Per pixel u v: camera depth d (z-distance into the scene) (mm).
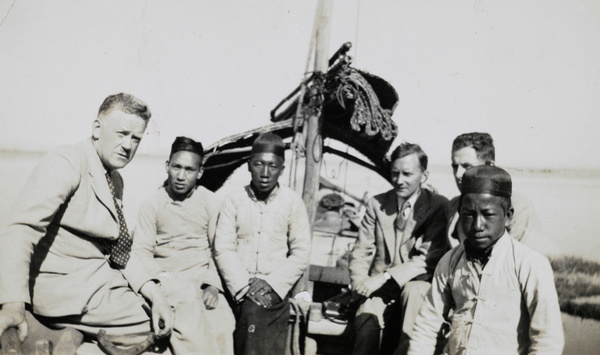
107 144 4406
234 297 4551
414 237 4867
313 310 4730
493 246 4066
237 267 4594
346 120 5098
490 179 4008
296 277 4672
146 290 4438
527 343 4016
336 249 5262
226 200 4766
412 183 4863
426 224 4852
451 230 4785
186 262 4777
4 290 3846
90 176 4309
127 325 4336
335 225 5297
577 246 5188
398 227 4895
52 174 4094
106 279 4324
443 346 4320
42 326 4199
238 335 4465
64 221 4199
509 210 4102
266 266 4660
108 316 4266
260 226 4707
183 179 4773
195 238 4820
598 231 5191
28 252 3959
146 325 4383
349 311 4820
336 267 5184
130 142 4453
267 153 4660
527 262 3980
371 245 4957
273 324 4516
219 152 5051
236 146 5121
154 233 4828
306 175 5004
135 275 4461
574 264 5184
